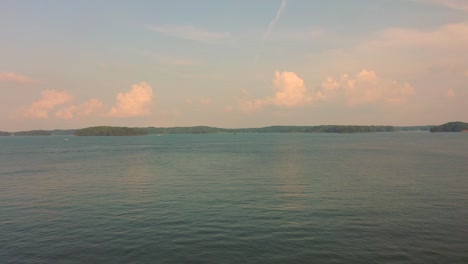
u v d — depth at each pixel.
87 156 100.69
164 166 68.88
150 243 21.27
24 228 24.97
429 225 24.36
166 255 19.34
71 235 23.12
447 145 131.75
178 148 143.00
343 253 19.31
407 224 24.62
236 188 40.59
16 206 32.41
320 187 40.56
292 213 28.03
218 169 61.88
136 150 130.88
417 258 18.56
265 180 46.97
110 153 113.75
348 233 22.69
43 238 22.59
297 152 107.56
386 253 19.23
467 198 33.34
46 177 53.62
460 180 44.59
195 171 59.28
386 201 32.31
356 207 29.95
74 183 46.84
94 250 20.28
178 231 23.55
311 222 25.33
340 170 57.41
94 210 30.27
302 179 47.44
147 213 28.72
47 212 29.84
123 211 29.64
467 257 18.64
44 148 152.00
